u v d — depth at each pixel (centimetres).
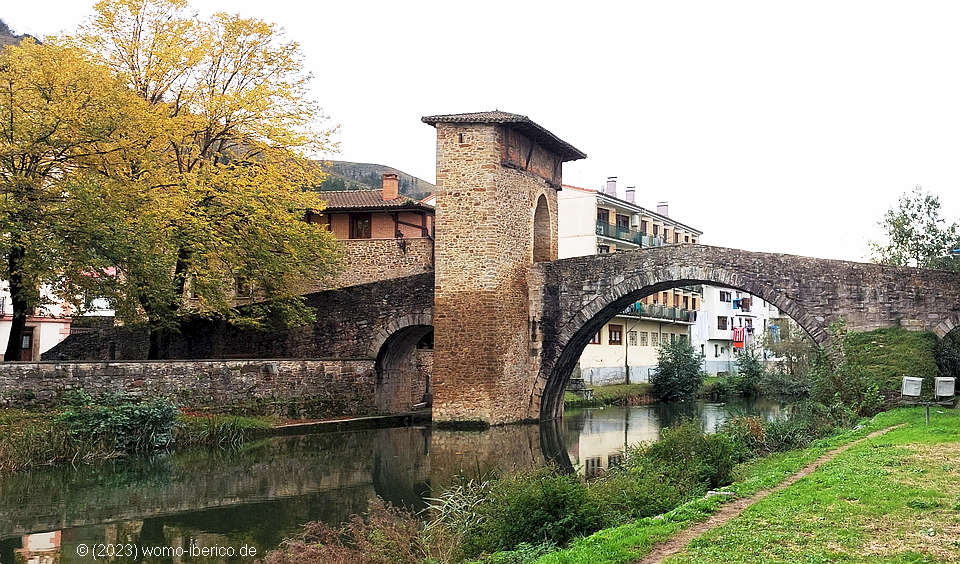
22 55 2327
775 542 811
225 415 2555
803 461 1433
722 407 4275
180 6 2948
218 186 2783
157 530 1402
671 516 987
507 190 3058
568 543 1039
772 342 6097
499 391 2972
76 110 2219
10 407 2089
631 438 2770
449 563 1025
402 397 3550
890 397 2311
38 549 1279
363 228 3969
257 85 2986
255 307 3105
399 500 1656
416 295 3198
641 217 5953
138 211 2430
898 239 4084
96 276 2514
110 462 2023
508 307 3039
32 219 2162
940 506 937
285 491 1742
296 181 3191
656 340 5897
